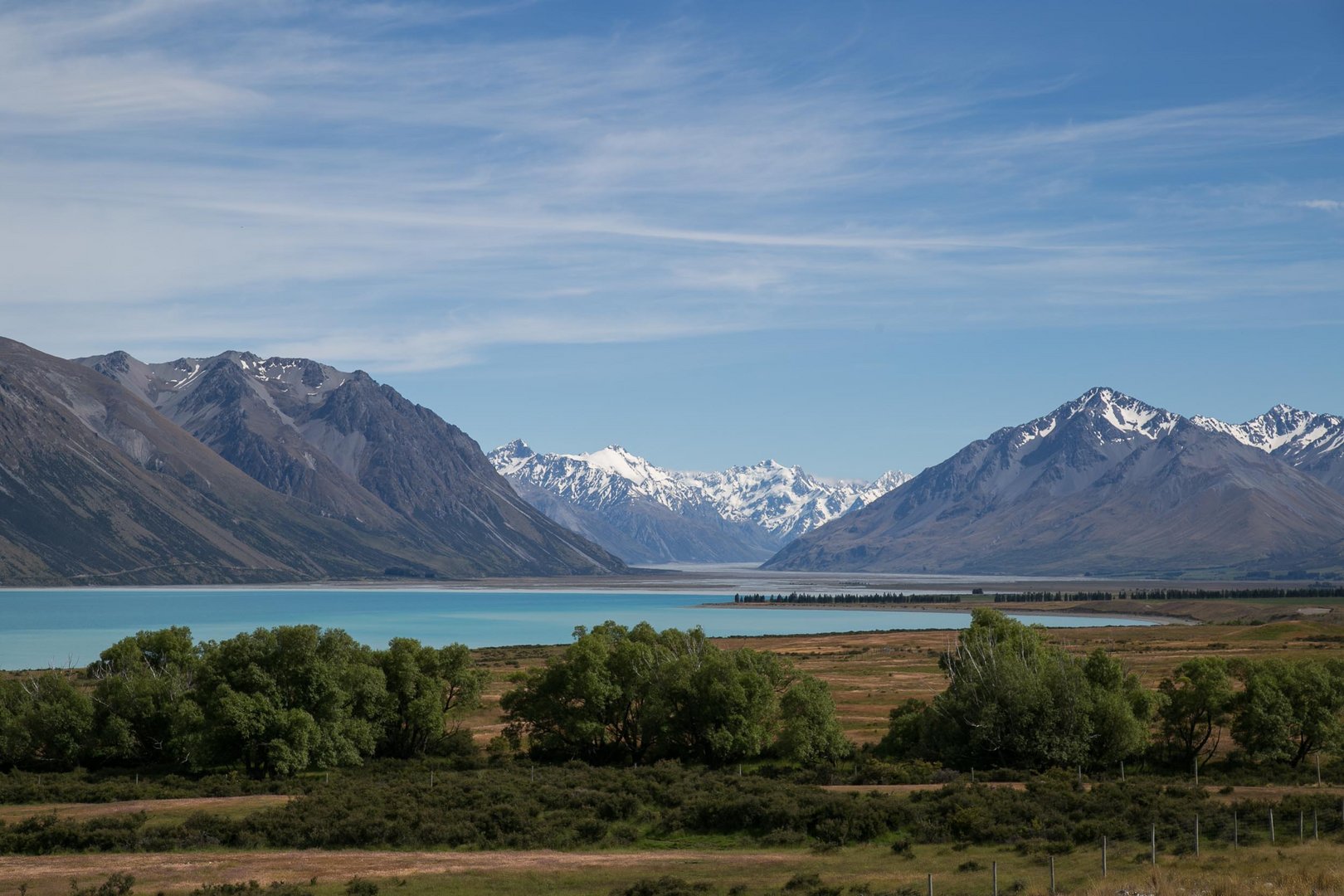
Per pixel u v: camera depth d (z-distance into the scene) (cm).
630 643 11969
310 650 11244
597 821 7906
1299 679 10906
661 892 6181
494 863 7081
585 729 11419
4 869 6962
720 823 8012
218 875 6750
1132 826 7525
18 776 10712
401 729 11806
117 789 9781
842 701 15838
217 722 10625
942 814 8006
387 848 7588
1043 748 10369
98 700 11538
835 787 9662
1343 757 10806
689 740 11481
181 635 13388
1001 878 6388
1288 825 7475
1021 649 11650
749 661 12194
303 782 10094
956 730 10812
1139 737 10506
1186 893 5425
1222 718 10938
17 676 15300
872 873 6681
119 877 6469
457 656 12375
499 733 13438
